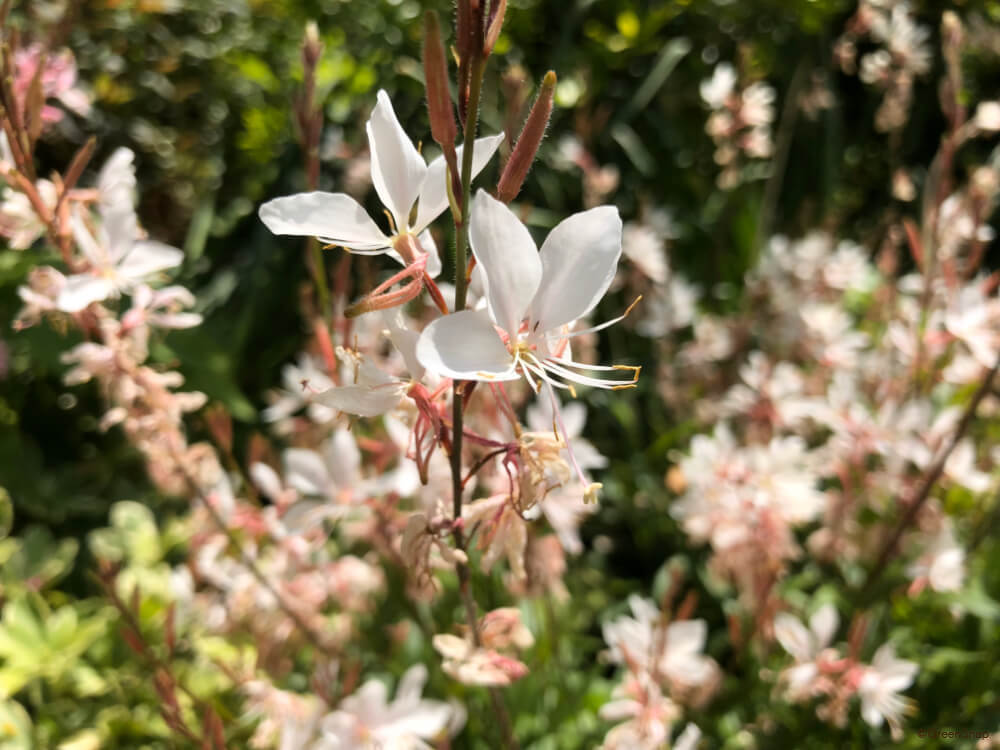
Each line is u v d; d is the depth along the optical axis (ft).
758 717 0.78
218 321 1.43
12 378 1.20
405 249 0.42
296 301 1.43
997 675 0.79
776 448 0.74
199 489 0.62
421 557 0.45
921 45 1.46
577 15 1.48
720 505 0.72
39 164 1.39
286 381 0.82
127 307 0.93
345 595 0.69
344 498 0.64
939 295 0.85
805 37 1.59
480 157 0.41
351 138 1.40
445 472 0.63
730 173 1.22
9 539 0.99
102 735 0.73
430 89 0.37
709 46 1.59
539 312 0.39
